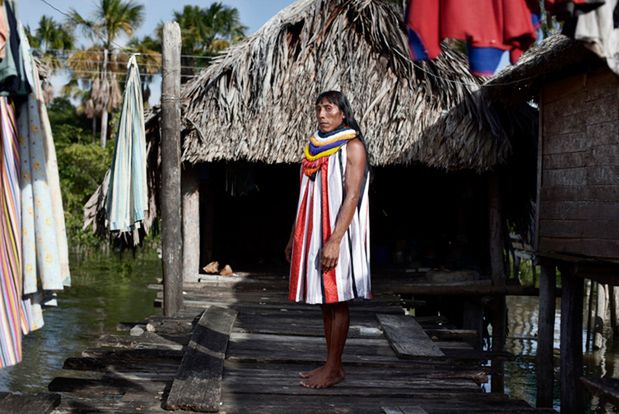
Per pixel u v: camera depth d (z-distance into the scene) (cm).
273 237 1073
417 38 221
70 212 2312
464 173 812
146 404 354
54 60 3017
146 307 1290
